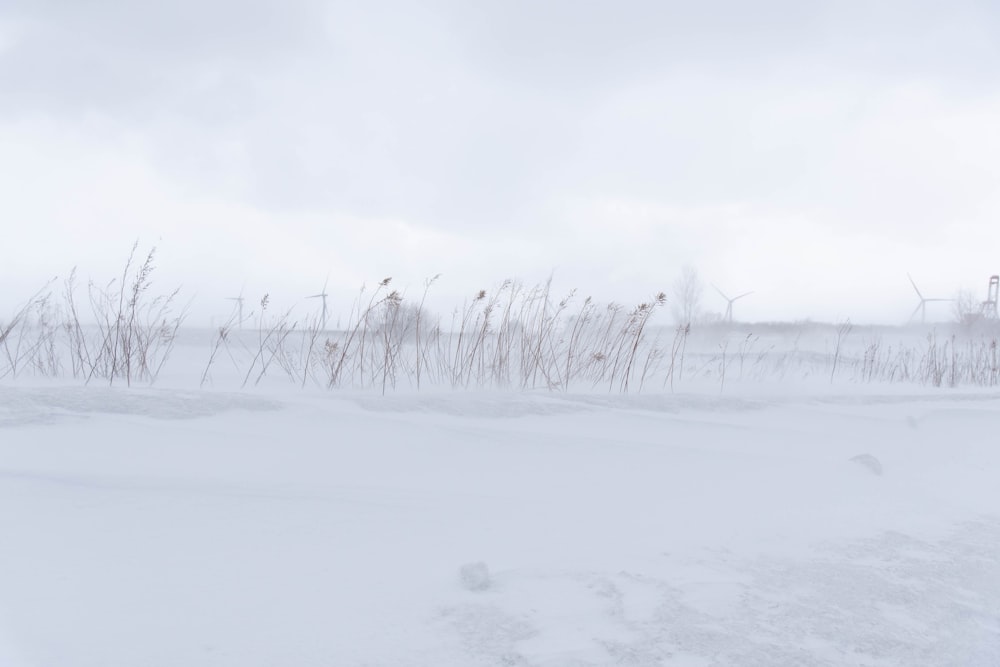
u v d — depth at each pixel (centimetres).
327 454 422
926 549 327
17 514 266
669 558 285
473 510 329
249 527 276
